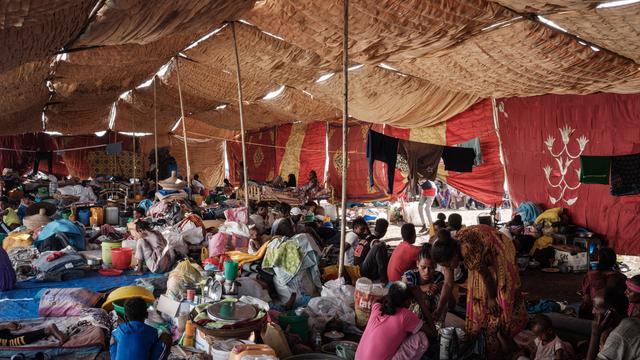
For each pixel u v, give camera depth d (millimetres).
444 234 4441
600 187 9758
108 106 18219
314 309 5469
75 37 5039
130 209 12820
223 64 10023
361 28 6715
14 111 13328
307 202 13109
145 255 7617
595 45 6980
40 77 9758
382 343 3910
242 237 7535
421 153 9461
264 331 4496
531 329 4633
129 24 4703
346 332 5301
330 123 18828
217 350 4102
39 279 7078
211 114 18656
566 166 10289
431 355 4418
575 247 9414
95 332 5027
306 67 9953
